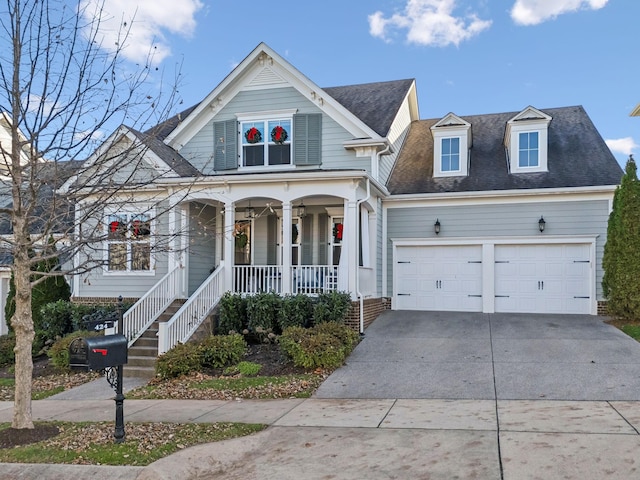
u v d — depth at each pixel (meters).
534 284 15.95
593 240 15.38
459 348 11.66
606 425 6.58
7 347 12.91
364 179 13.88
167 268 15.77
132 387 10.34
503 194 15.94
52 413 8.47
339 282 13.59
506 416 7.20
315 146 16.28
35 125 7.18
